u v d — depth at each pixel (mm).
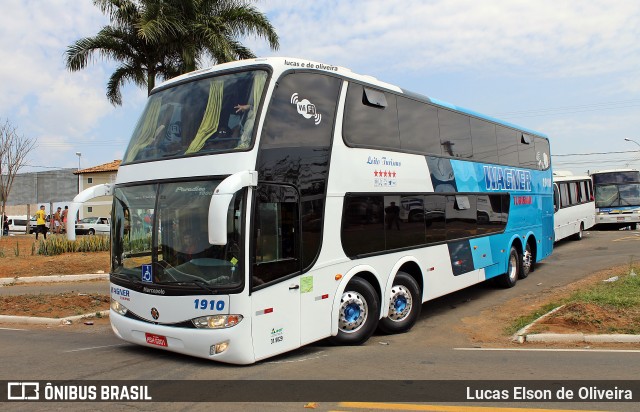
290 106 7090
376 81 8898
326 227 7469
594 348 7777
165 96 7746
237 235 6297
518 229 14164
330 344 7973
